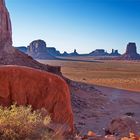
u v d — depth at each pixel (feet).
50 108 37.63
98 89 142.92
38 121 23.91
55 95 38.01
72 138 32.91
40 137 22.88
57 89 38.22
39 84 37.60
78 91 119.44
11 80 36.35
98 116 81.25
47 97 37.68
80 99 105.40
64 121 37.65
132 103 109.70
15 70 36.81
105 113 86.79
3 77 36.11
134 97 125.90
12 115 22.75
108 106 100.68
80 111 87.35
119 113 87.92
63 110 38.04
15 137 21.89
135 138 38.34
